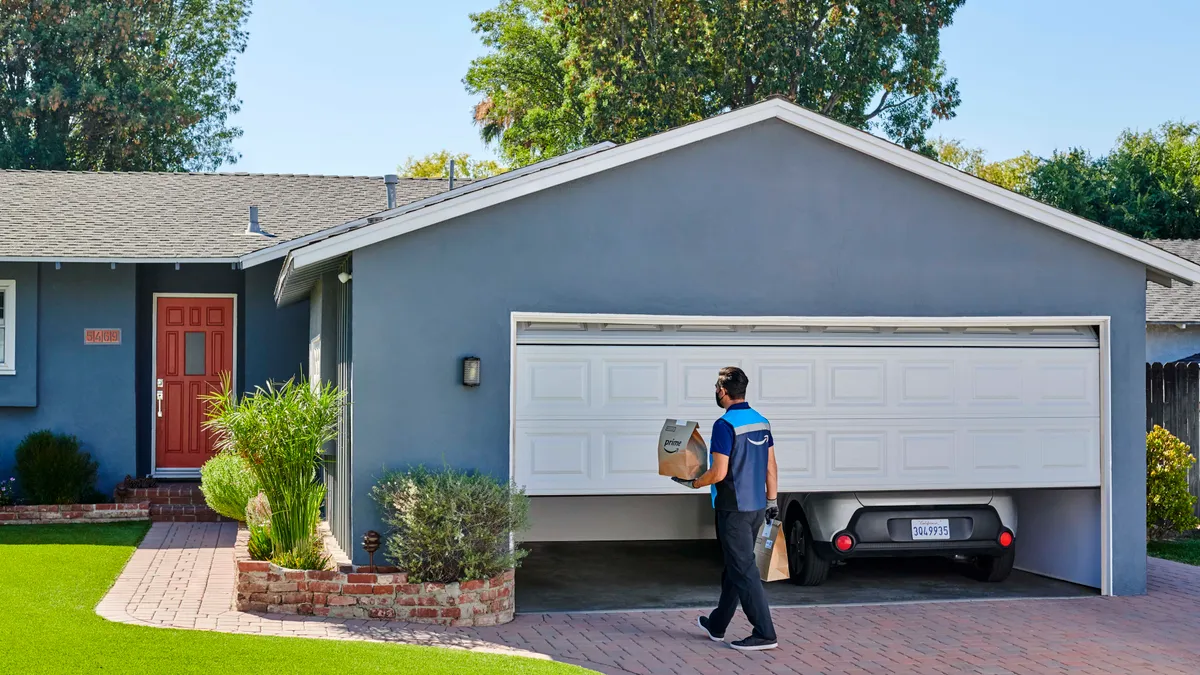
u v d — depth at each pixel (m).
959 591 10.55
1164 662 7.96
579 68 32.34
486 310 9.48
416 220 9.27
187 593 9.48
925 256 10.26
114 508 13.80
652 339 9.87
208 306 16.16
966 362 10.45
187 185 18.50
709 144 9.91
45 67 33.88
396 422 9.32
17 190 17.38
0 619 8.00
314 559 9.14
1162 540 13.86
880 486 10.23
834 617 9.31
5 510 13.45
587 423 9.73
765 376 10.08
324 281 12.20
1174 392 15.23
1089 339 10.66
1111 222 36.69
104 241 15.08
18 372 14.88
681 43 31.25
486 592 8.89
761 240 9.98
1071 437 10.57
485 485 9.05
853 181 10.16
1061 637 8.68
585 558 12.47
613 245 9.71
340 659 7.22
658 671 7.54
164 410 16.02
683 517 13.85
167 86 35.44
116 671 6.77
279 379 15.89
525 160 37.97
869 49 31.25
